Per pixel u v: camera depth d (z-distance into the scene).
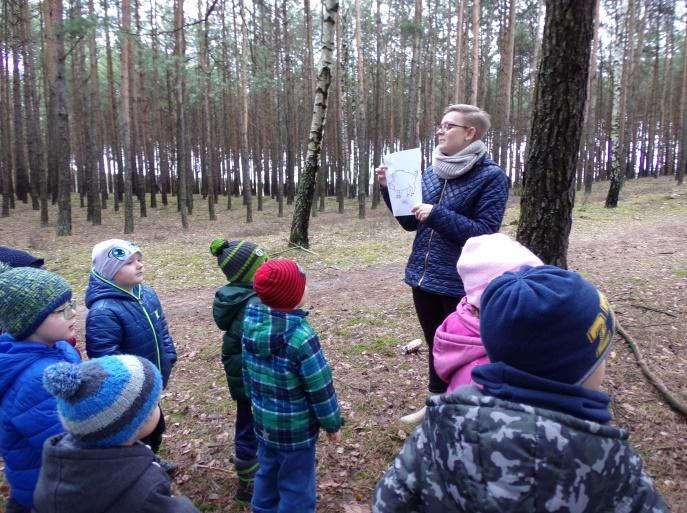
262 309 2.32
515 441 1.11
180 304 7.98
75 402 1.44
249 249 2.79
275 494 2.48
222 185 38.53
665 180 28.89
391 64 35.25
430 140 30.00
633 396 3.79
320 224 17.38
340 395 4.13
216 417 3.92
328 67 11.02
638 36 21.39
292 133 30.77
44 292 1.97
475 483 1.14
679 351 4.50
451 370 1.81
